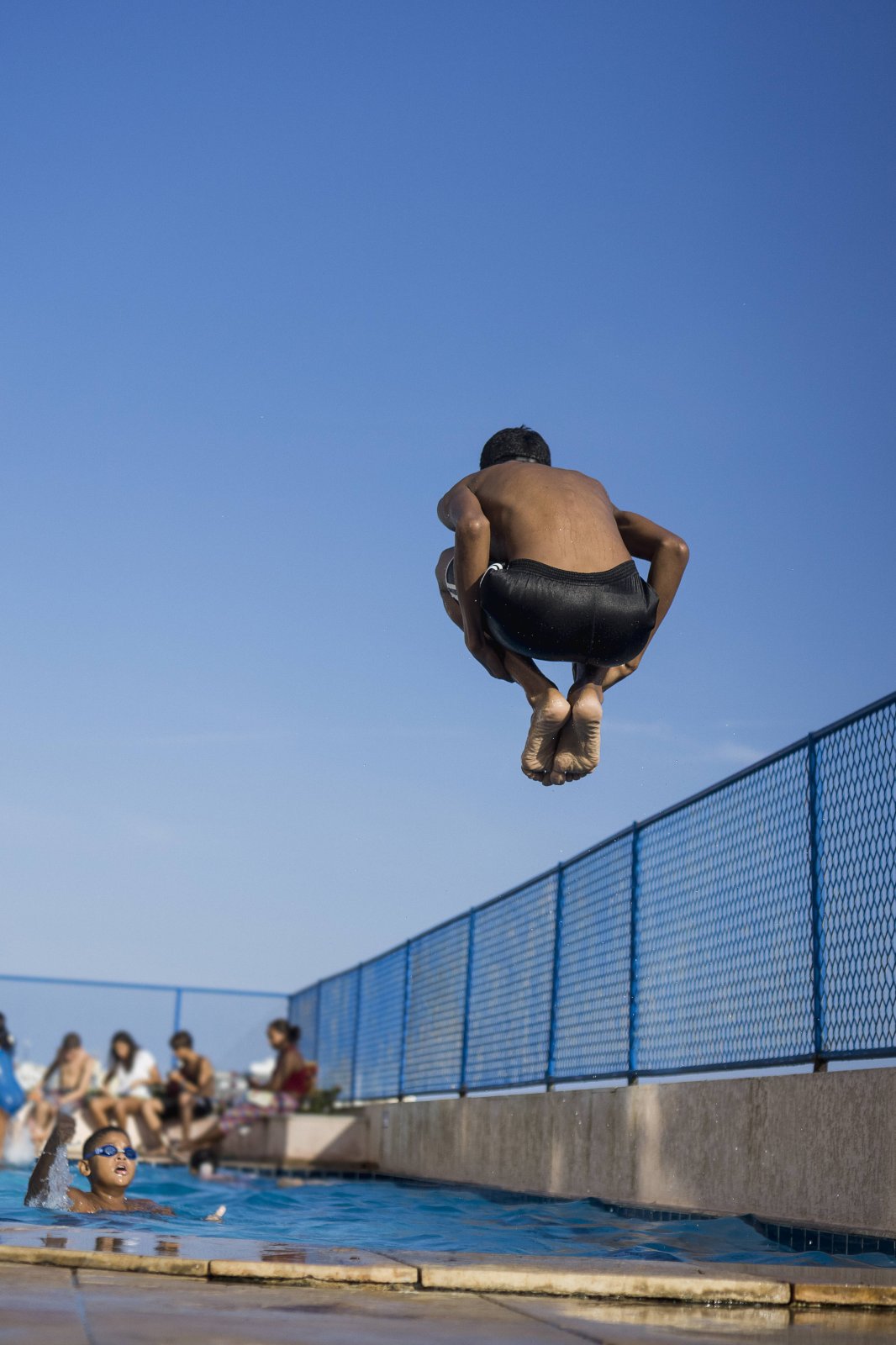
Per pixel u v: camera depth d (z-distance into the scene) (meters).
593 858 8.41
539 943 9.23
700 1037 6.74
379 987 13.53
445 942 11.41
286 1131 12.55
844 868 5.60
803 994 5.80
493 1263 3.40
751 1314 3.09
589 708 4.07
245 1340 2.41
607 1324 2.82
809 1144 5.47
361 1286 3.19
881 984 5.20
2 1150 11.60
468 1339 2.55
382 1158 11.98
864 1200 5.04
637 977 7.57
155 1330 2.46
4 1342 2.29
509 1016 9.66
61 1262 3.28
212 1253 3.39
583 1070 8.19
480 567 4.09
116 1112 13.62
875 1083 5.06
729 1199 6.09
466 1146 9.74
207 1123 13.84
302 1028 17.20
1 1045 12.84
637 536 4.44
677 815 7.29
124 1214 6.44
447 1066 10.98
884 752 5.39
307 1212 7.66
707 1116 6.38
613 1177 7.33
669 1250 5.43
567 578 3.98
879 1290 3.26
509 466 4.36
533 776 4.25
